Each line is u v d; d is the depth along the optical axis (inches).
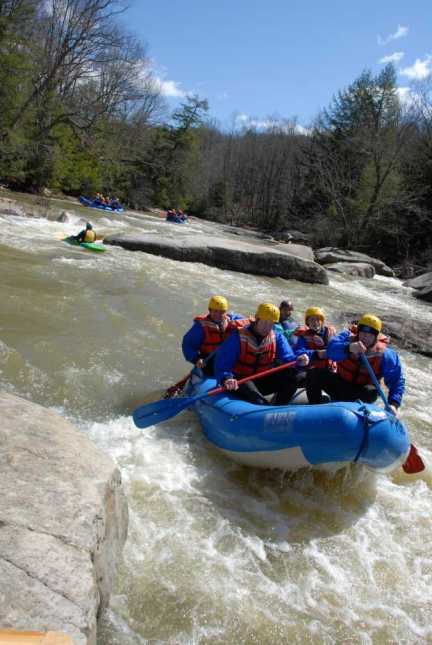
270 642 107.6
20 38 988.6
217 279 481.1
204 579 120.3
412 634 114.9
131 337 273.1
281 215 1961.1
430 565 137.6
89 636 84.6
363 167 1417.3
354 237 1267.2
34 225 625.6
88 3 1087.6
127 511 129.1
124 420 190.1
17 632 59.5
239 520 143.9
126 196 1630.2
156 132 1753.2
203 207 2161.7
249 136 2428.6
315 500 159.6
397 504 163.5
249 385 184.2
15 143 1037.2
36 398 193.6
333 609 118.7
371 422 154.6
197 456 173.3
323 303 475.2
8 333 244.1
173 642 103.8
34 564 90.4
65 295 322.7
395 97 1449.3
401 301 589.6
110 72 1210.0
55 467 116.6
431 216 1168.8
